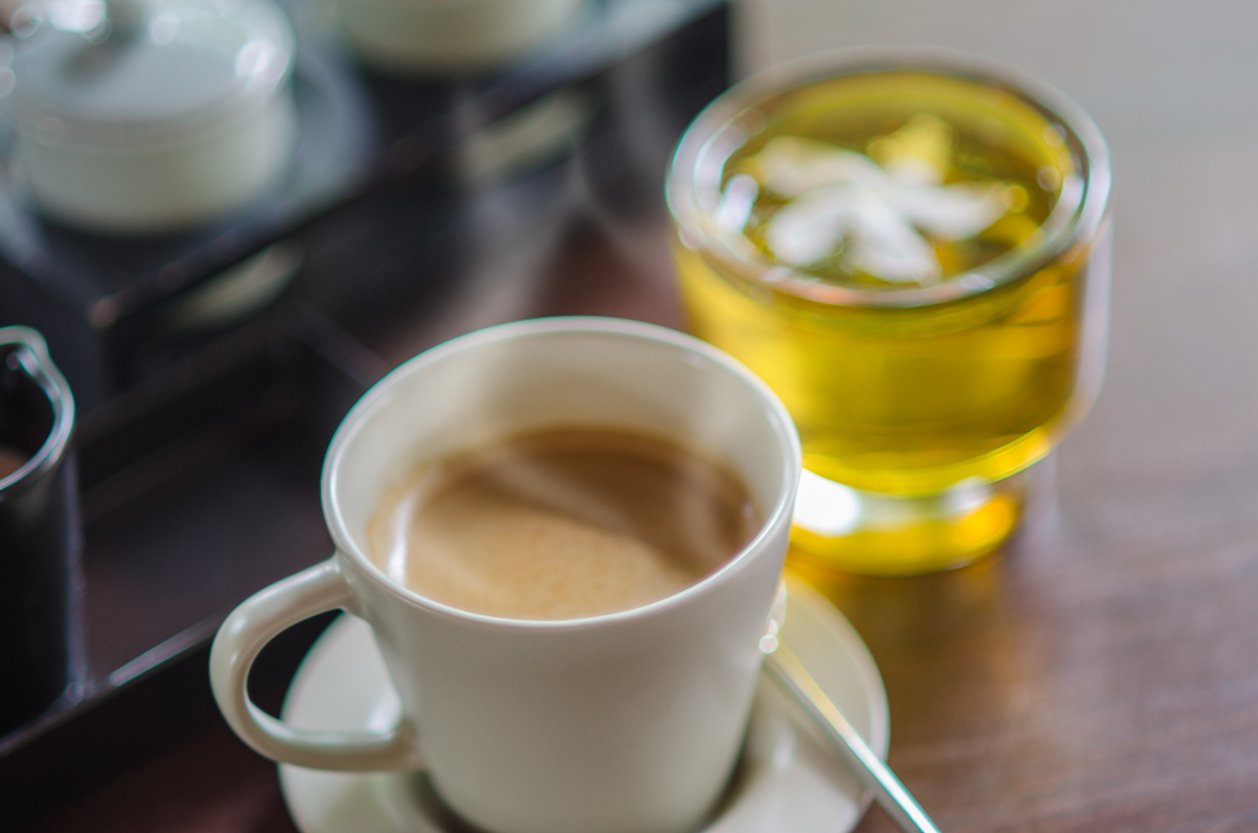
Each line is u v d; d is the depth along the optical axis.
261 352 0.67
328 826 0.56
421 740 0.55
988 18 0.80
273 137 0.69
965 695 0.59
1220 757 0.58
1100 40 0.79
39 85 0.67
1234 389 0.66
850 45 0.79
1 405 0.58
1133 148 0.74
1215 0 0.80
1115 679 0.60
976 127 0.65
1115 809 0.57
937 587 0.62
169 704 0.59
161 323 0.67
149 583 0.63
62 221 0.68
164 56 0.68
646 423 0.59
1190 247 0.71
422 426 0.58
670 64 0.75
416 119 0.71
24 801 0.57
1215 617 0.61
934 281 0.61
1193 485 0.64
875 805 0.57
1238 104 0.75
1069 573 0.62
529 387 0.59
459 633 0.51
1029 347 0.60
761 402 0.56
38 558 0.56
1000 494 0.62
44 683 0.58
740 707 0.55
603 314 0.70
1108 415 0.66
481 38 0.72
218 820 0.58
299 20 0.75
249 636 0.53
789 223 0.63
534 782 0.54
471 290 0.71
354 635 0.59
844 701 0.57
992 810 0.57
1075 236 0.59
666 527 0.57
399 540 0.57
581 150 0.75
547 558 0.56
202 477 0.66
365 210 0.70
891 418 0.60
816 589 0.62
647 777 0.54
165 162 0.66
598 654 0.51
